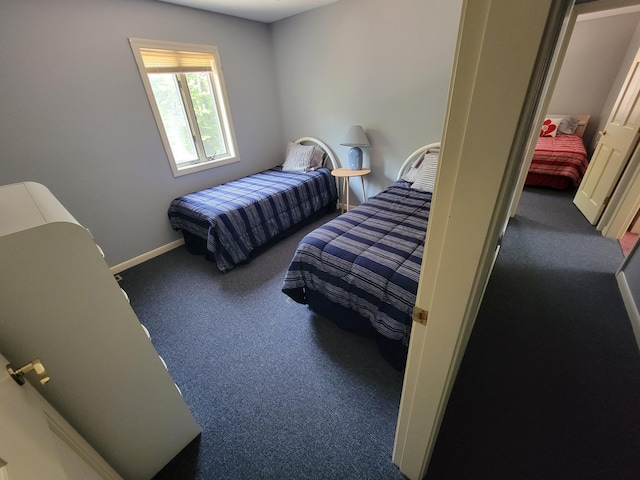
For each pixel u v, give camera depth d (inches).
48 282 28.0
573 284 82.0
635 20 154.3
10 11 71.8
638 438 46.1
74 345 31.4
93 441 36.2
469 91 17.3
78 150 89.1
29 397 24.9
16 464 18.1
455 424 49.4
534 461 44.0
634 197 95.9
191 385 60.0
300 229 132.5
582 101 180.1
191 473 45.4
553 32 15.5
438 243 23.9
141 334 37.2
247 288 91.9
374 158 130.6
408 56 105.2
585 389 54.0
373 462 45.5
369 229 74.6
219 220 95.5
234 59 124.0
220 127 131.0
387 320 55.0
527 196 148.6
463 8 15.6
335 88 127.6
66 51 81.8
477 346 64.1
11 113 76.1
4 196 36.5
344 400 55.2
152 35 97.6
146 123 102.7
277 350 67.6
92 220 96.1
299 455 46.9
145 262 110.8
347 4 108.7
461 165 19.4
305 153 140.3
